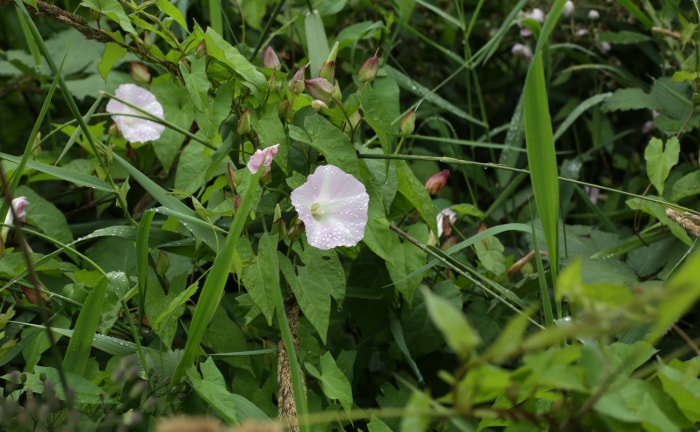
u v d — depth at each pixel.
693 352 0.66
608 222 0.82
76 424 0.45
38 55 0.73
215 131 0.62
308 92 0.63
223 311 0.63
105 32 0.64
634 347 0.45
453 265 0.65
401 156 0.63
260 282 0.56
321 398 0.62
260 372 0.62
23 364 0.67
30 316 0.66
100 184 0.62
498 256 0.70
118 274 0.59
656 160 0.73
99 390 0.51
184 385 0.55
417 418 0.33
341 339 0.70
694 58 0.81
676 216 0.59
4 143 1.08
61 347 0.65
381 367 0.74
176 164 0.81
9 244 0.74
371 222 0.62
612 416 0.36
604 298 0.33
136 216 0.77
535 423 0.36
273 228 0.57
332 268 0.59
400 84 0.89
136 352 0.57
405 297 0.64
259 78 0.62
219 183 0.64
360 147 0.66
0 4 0.60
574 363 0.46
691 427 0.40
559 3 0.51
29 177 0.75
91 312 0.54
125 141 0.78
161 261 0.63
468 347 0.29
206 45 0.63
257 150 0.59
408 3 0.90
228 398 0.50
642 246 0.75
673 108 0.88
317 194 0.58
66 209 0.87
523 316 0.30
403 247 0.65
